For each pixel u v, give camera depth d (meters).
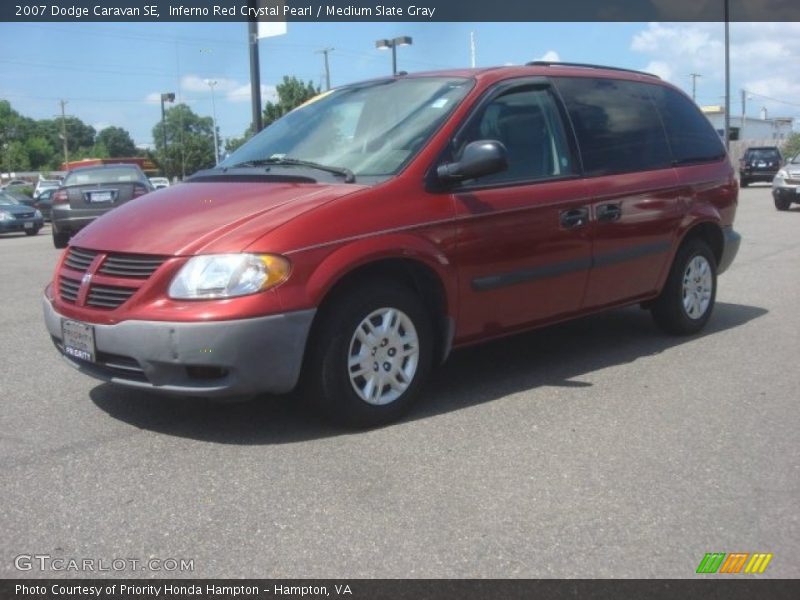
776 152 33.66
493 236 4.79
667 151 6.16
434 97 5.01
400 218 4.38
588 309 5.58
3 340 6.59
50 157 105.62
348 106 5.34
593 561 3.08
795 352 6.02
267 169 4.96
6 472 3.86
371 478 3.78
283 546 3.19
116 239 4.26
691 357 5.89
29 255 13.22
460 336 4.77
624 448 4.15
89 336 4.15
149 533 3.29
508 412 4.69
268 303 3.92
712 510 3.48
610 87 5.91
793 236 13.73
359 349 4.33
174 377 3.98
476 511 3.46
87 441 4.25
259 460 3.99
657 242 5.95
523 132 5.16
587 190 5.35
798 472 3.87
